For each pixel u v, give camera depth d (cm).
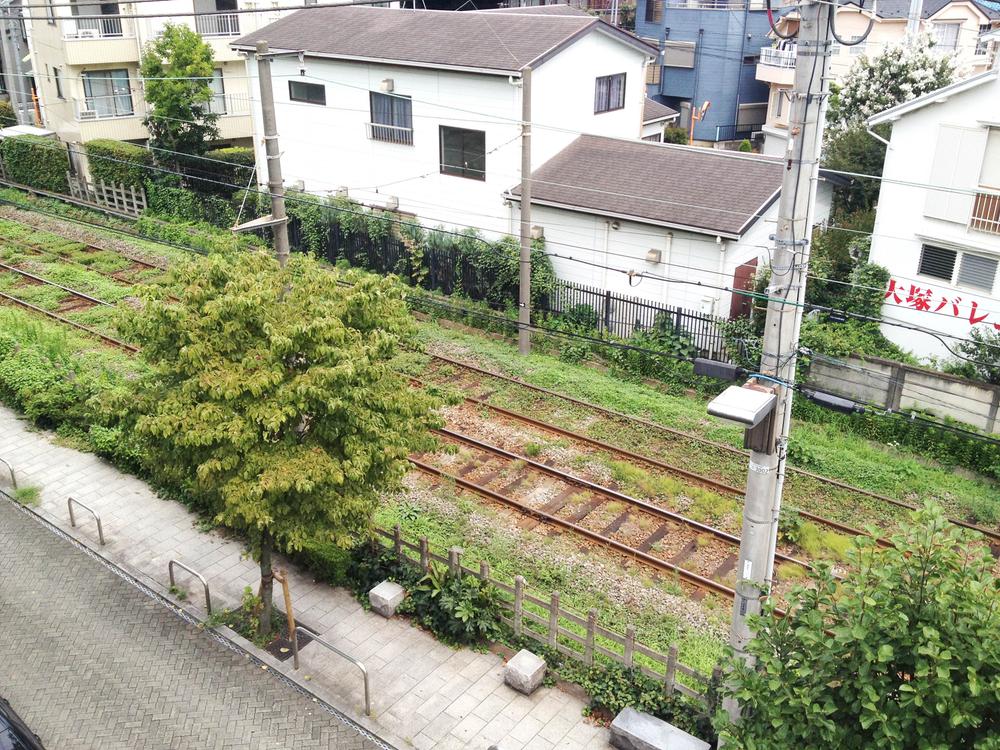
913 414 1766
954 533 812
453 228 2847
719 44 4425
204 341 1127
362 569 1405
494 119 2633
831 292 2400
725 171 2472
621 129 3034
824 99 883
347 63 2928
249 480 1106
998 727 730
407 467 1205
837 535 1605
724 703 1067
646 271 2445
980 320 2056
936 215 2233
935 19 3878
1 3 3875
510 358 2308
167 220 3291
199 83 3288
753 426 897
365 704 1175
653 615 1380
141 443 1209
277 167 1664
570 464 1822
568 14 3247
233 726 1147
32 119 4247
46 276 2733
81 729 1139
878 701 760
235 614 1347
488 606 1320
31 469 1755
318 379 1082
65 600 1386
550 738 1134
